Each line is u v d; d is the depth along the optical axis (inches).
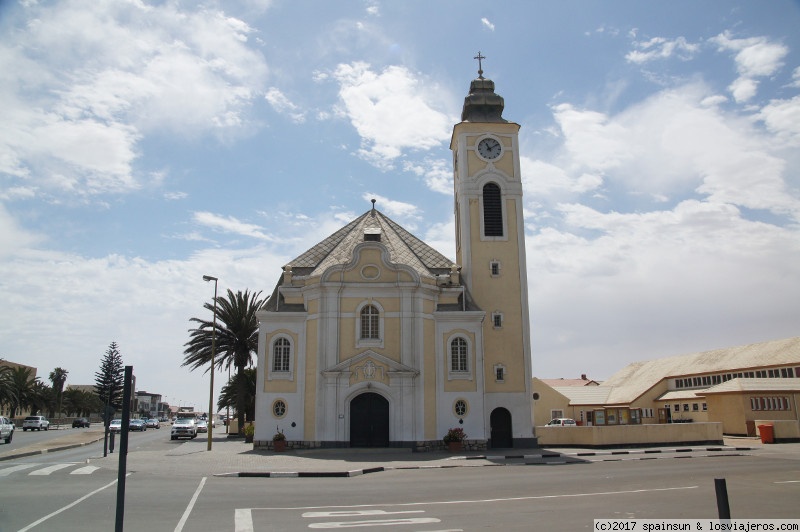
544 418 2898.6
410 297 1631.4
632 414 2851.9
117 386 4835.1
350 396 1572.3
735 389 2190.0
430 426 1594.5
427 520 593.6
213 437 2544.3
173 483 912.9
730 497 725.3
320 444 1556.3
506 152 1952.5
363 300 1627.7
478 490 821.2
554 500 717.3
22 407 4448.8
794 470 1040.2
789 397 2194.9
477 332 1669.5
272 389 1631.4
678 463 1210.0
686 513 620.7
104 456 1378.0
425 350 1624.0
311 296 1657.2
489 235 1895.9
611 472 1045.2
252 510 660.7
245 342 2273.6
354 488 857.5
